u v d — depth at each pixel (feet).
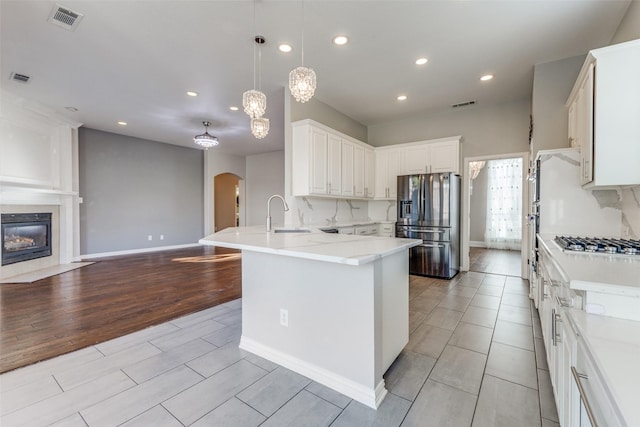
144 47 9.89
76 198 18.92
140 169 22.74
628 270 4.01
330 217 16.21
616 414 1.88
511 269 16.98
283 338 6.82
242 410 5.33
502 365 6.79
